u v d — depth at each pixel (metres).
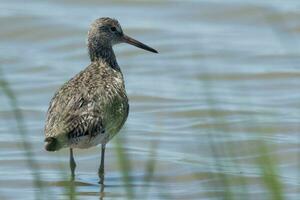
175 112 19.23
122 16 25.05
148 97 20.16
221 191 14.23
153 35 23.94
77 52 23.16
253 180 15.07
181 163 16.19
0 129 18.17
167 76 21.62
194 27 24.47
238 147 16.80
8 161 16.42
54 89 20.75
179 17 25.00
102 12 25.22
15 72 21.86
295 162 16.28
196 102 19.77
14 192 14.83
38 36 23.95
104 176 15.73
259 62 22.25
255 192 14.53
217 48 23.11
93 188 15.07
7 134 17.84
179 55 22.83
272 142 17.17
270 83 21.05
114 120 15.23
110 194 14.75
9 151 16.94
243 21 24.80
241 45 23.28
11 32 24.11
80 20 24.61
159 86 20.92
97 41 16.47
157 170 15.94
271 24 24.39
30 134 17.94
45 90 20.67
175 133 17.98
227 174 15.18
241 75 21.52
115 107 15.22
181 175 15.64
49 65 22.27
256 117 18.69
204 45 23.31
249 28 24.45
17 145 17.23
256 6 25.11
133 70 22.09
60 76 21.56
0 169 16.03
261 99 20.05
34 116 19.03
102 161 15.38
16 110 13.14
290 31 23.98
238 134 17.48
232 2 25.38
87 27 24.17
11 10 25.11
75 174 15.88
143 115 19.19
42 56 22.91
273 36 23.89
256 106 19.52
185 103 19.75
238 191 14.23
